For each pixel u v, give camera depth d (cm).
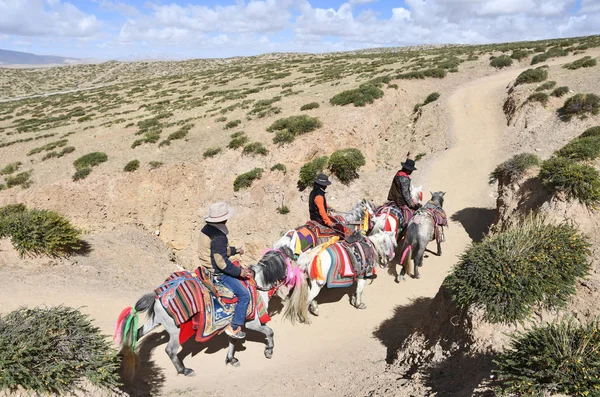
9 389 542
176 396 732
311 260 971
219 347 937
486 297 741
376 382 752
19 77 12050
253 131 2750
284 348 952
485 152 2348
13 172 2761
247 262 2048
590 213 1169
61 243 1305
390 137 3048
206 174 2452
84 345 629
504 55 4547
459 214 1772
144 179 2430
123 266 1434
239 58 14125
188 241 2347
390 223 1213
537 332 584
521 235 835
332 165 2275
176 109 4034
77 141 3206
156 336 955
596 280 774
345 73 4766
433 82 3878
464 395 575
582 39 5172
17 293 1044
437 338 807
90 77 12219
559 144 2127
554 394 496
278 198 2264
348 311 1145
